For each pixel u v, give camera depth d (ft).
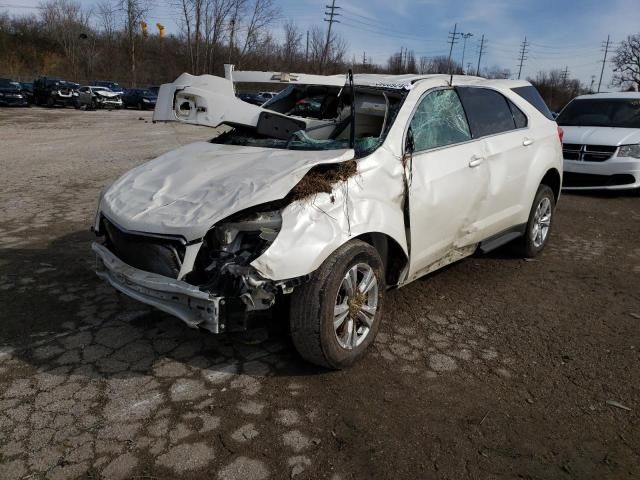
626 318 14.06
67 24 203.62
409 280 13.14
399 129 12.52
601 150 28.63
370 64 193.88
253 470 8.41
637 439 9.31
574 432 9.46
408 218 12.31
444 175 13.26
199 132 68.23
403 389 10.62
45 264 16.92
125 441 8.99
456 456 8.80
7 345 12.00
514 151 16.07
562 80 240.94
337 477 8.30
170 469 8.39
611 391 10.71
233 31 147.02
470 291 15.66
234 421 9.54
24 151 44.37
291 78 14.74
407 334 12.90
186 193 11.05
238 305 9.62
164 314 13.60
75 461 8.52
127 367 11.22
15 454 8.64
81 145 50.26
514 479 8.37
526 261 18.49
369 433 9.30
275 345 12.19
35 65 188.44
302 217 10.16
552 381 11.03
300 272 9.85
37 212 23.36
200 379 10.83
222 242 9.89
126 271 10.52
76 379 10.75
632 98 31.89
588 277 17.06
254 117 14.33
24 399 10.07
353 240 10.90
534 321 13.78
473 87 15.57
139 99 122.31
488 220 15.37
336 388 10.60
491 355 12.02
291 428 9.38
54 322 13.10
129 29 180.14
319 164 10.86
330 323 10.38
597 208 27.14
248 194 10.19
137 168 13.39
